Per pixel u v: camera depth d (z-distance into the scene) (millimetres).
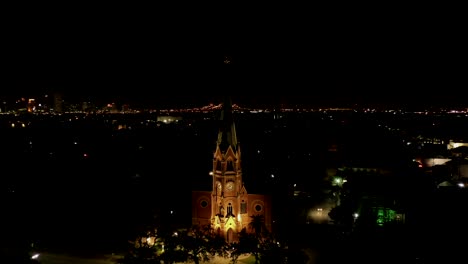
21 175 137750
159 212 100562
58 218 95188
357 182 102875
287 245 72750
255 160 162375
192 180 101250
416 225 72500
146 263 66875
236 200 85625
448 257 60062
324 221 93625
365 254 67812
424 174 112375
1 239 76500
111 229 88562
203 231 83250
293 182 123188
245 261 75312
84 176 142000
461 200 78688
